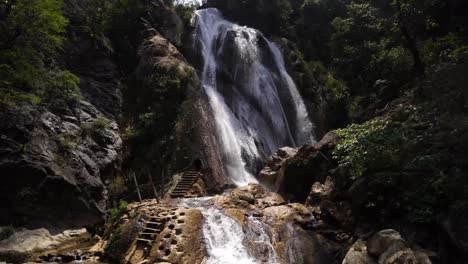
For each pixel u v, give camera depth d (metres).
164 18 30.61
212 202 14.94
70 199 15.00
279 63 34.00
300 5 44.16
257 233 12.56
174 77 23.58
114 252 12.09
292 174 17.17
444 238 9.92
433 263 9.63
